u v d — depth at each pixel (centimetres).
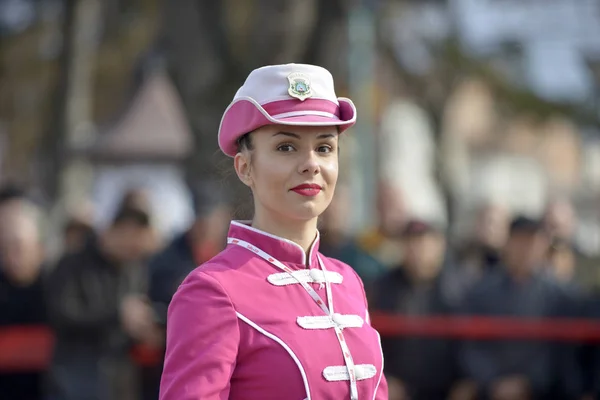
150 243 1516
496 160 5812
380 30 3547
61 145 3500
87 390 1470
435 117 3962
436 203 4703
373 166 3141
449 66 3962
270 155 700
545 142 5950
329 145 711
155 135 3622
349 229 2322
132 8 3688
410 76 3919
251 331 677
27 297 1511
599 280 2128
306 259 723
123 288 1488
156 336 1492
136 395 1495
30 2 3884
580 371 1623
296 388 670
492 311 1611
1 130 4609
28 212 1537
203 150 2434
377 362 707
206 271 696
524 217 1627
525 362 1606
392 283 1633
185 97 2467
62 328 1470
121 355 1489
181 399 653
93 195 3588
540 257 1642
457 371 1603
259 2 2489
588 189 5422
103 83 4234
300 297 699
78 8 3472
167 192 3500
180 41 2473
